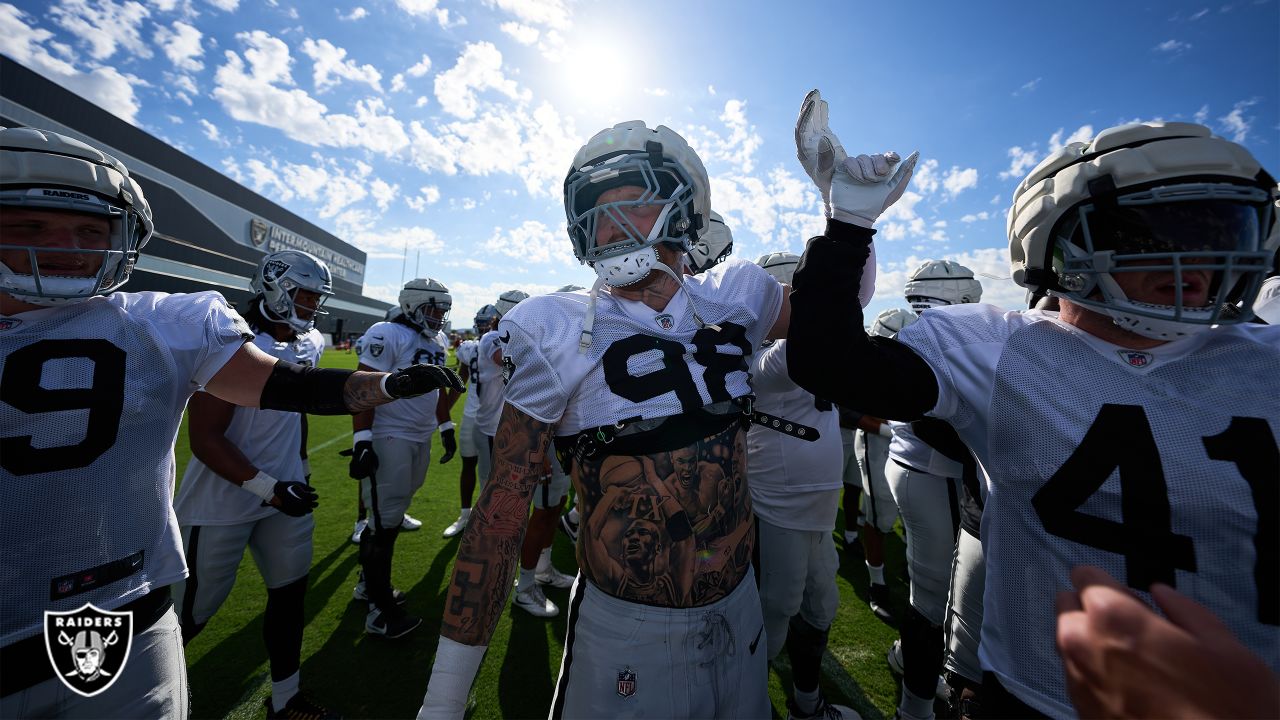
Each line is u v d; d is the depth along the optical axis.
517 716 2.30
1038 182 0.96
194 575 2.09
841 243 0.97
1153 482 0.77
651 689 1.05
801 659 2.14
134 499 1.16
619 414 1.10
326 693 2.42
